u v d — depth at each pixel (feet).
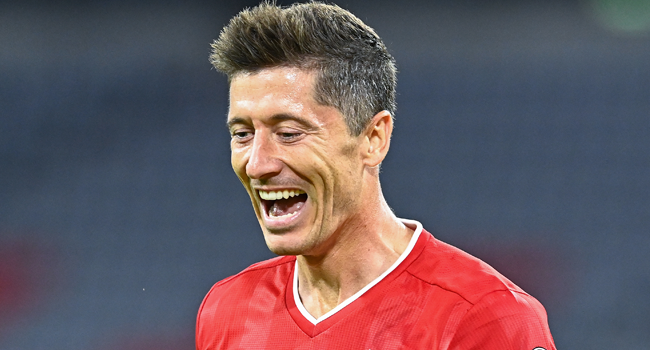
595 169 132.67
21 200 130.52
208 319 26.89
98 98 148.05
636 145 137.49
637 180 130.31
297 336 24.07
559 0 159.63
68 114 145.18
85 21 160.97
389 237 24.43
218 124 143.02
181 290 112.27
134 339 103.65
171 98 147.84
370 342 22.66
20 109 146.61
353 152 22.06
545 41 156.97
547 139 139.85
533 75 151.12
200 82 150.82
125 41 159.43
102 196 130.72
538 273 113.19
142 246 121.19
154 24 160.35
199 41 157.89
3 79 152.15
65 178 134.41
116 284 113.19
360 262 23.79
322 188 21.70
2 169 136.67
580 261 114.93
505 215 124.77
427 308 22.49
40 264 117.50
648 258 113.60
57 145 140.77
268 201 22.61
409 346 22.15
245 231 124.26
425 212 126.93
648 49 153.99
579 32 156.04
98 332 104.27
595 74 149.07
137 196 130.82
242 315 25.91
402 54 157.48
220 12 159.84
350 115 21.66
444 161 136.67
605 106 143.84
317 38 21.07
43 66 154.51
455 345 21.47
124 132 142.51
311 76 21.01
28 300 109.70
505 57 155.33
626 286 108.47
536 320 21.58
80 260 118.01
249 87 21.20
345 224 23.11
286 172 21.24
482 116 144.77
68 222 125.59
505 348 20.95
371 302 23.31
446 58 155.22
